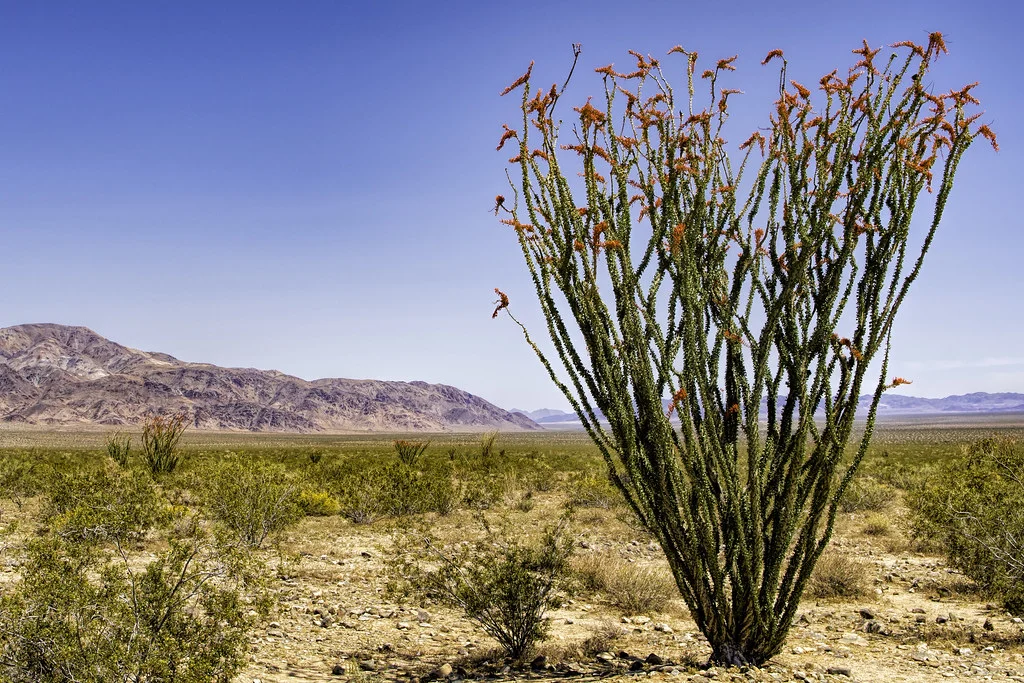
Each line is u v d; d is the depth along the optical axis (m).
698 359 6.08
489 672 6.80
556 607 7.57
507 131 6.07
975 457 11.80
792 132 6.09
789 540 6.27
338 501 18.64
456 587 7.70
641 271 6.19
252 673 6.44
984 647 7.73
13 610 5.15
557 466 32.41
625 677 6.19
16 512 16.30
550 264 6.05
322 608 9.11
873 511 19.17
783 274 6.08
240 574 6.61
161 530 11.84
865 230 5.84
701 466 6.15
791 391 6.16
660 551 13.73
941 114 5.81
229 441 127.69
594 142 6.15
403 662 7.12
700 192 6.03
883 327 5.89
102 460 27.64
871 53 5.99
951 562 10.32
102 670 5.02
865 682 6.33
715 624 6.39
